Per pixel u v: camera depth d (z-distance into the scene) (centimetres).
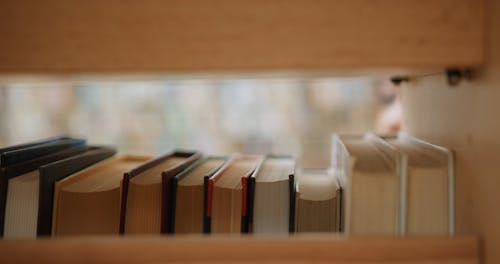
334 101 101
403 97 77
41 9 41
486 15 40
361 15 41
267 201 54
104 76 49
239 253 43
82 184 56
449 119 51
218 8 41
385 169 48
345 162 54
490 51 40
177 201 54
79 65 42
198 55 41
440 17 40
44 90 104
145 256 43
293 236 44
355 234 45
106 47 41
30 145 66
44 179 51
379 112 98
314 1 41
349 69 42
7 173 53
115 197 54
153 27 41
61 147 70
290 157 76
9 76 47
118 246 43
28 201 52
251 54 41
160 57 41
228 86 105
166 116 107
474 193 44
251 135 104
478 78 43
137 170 57
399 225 46
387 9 41
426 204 47
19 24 41
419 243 43
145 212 54
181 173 57
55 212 53
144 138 105
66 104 105
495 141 40
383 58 41
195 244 43
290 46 41
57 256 43
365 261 43
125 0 41
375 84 98
